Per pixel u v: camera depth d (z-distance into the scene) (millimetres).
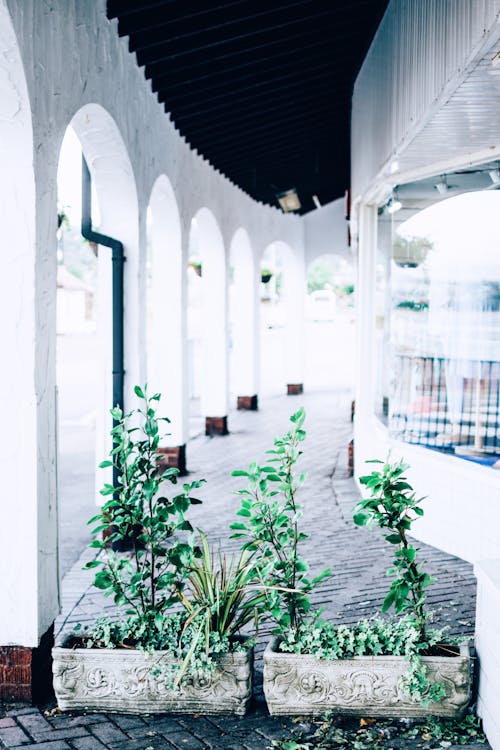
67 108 4195
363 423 7969
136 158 6188
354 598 4801
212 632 3436
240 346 14672
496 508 5258
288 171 12727
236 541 6078
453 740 3193
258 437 11508
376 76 6520
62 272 42812
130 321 6434
